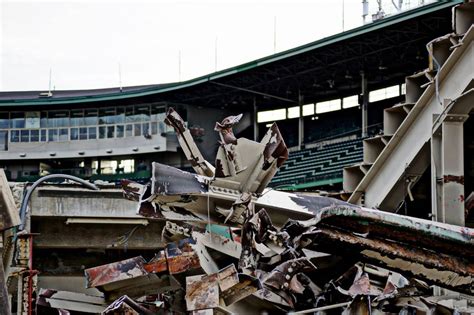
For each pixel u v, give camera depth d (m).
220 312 11.37
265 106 55.22
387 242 11.56
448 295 14.51
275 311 11.94
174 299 13.06
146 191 13.06
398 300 11.81
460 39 18.17
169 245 13.35
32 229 26.00
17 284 19.92
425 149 19.41
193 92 55.00
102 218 25.72
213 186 12.82
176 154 59.16
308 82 50.62
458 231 11.55
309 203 13.70
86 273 13.88
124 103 58.91
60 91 68.56
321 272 12.73
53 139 60.41
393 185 20.27
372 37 43.16
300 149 51.94
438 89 18.48
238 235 14.33
